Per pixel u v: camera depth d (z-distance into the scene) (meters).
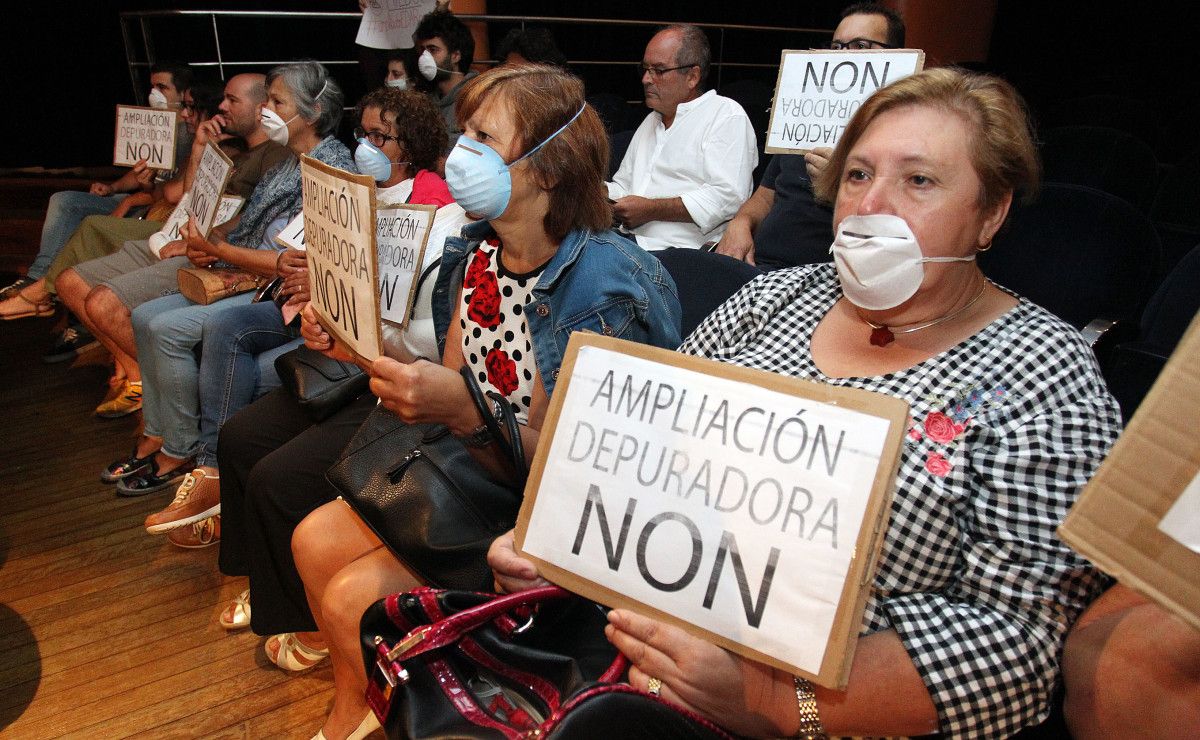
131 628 2.29
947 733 0.97
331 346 1.89
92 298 3.24
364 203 1.41
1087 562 0.97
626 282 1.50
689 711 0.95
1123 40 6.41
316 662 2.12
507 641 1.11
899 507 1.04
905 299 1.11
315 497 1.97
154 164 4.13
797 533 0.90
